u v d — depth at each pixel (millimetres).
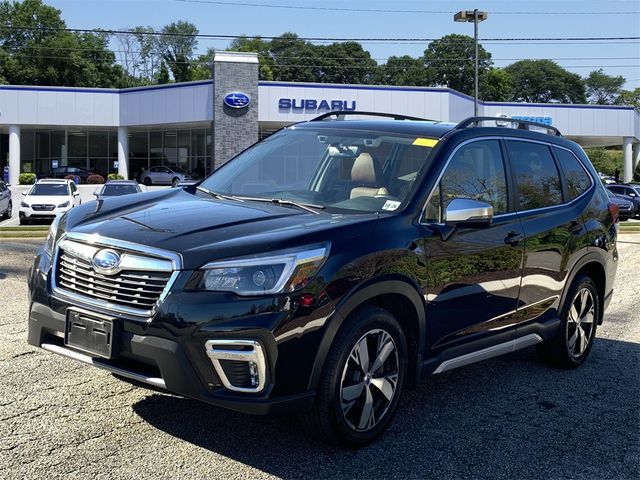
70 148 50906
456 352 4281
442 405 4609
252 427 3990
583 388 5105
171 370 3238
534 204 5047
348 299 3479
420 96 43219
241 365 3260
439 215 4191
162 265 3354
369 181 4355
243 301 3240
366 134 4758
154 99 44312
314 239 3490
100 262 3533
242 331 3211
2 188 23547
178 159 49469
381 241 3732
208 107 41625
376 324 3691
